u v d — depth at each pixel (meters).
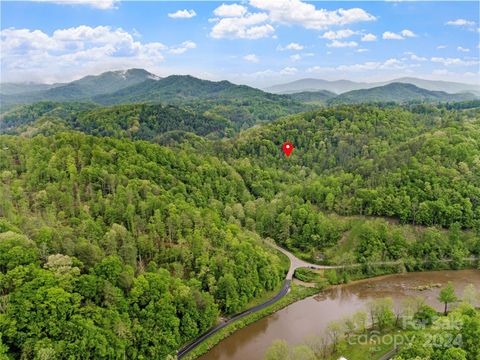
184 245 151.38
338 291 163.25
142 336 110.94
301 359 101.94
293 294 157.62
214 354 120.88
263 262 159.25
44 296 100.31
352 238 190.12
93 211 157.88
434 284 165.25
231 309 138.00
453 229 184.12
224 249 155.38
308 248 194.88
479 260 179.50
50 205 153.75
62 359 94.81
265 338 129.25
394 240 184.25
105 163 192.25
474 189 195.12
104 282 111.75
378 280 172.12
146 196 173.62
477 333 99.94
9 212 138.38
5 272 106.75
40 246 115.31
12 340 93.62
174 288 126.69
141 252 141.62
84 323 100.69
